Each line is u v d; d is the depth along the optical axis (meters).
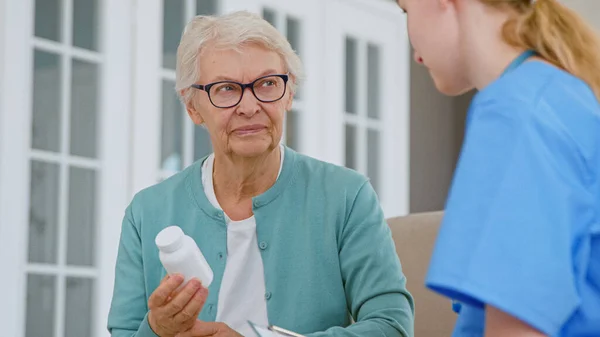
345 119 6.37
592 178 1.27
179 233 1.87
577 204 1.25
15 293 4.61
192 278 1.87
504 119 1.28
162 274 2.29
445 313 2.37
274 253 2.23
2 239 4.58
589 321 1.26
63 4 4.85
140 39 5.12
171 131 5.26
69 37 4.87
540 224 1.21
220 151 2.26
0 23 4.62
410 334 2.15
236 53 2.18
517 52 1.40
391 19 6.73
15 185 4.64
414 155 7.20
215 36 2.20
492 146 1.26
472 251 1.22
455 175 1.29
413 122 7.21
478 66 1.42
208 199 2.32
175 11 5.31
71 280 4.83
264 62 2.19
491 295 1.19
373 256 2.20
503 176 1.24
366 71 6.56
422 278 2.43
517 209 1.22
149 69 5.16
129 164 5.07
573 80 1.35
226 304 2.20
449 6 1.43
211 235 2.26
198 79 2.23
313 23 6.13
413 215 2.52
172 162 5.25
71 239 4.84
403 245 2.48
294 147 6.05
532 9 1.43
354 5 6.44
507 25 1.41
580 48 1.39
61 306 4.78
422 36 1.44
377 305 2.16
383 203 6.65
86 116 4.93
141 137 5.11
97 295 4.91
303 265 2.22
